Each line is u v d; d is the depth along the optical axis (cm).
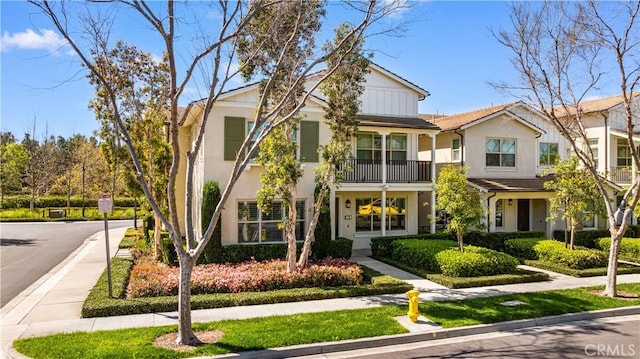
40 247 2008
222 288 1072
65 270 1422
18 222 3416
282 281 1130
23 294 1113
